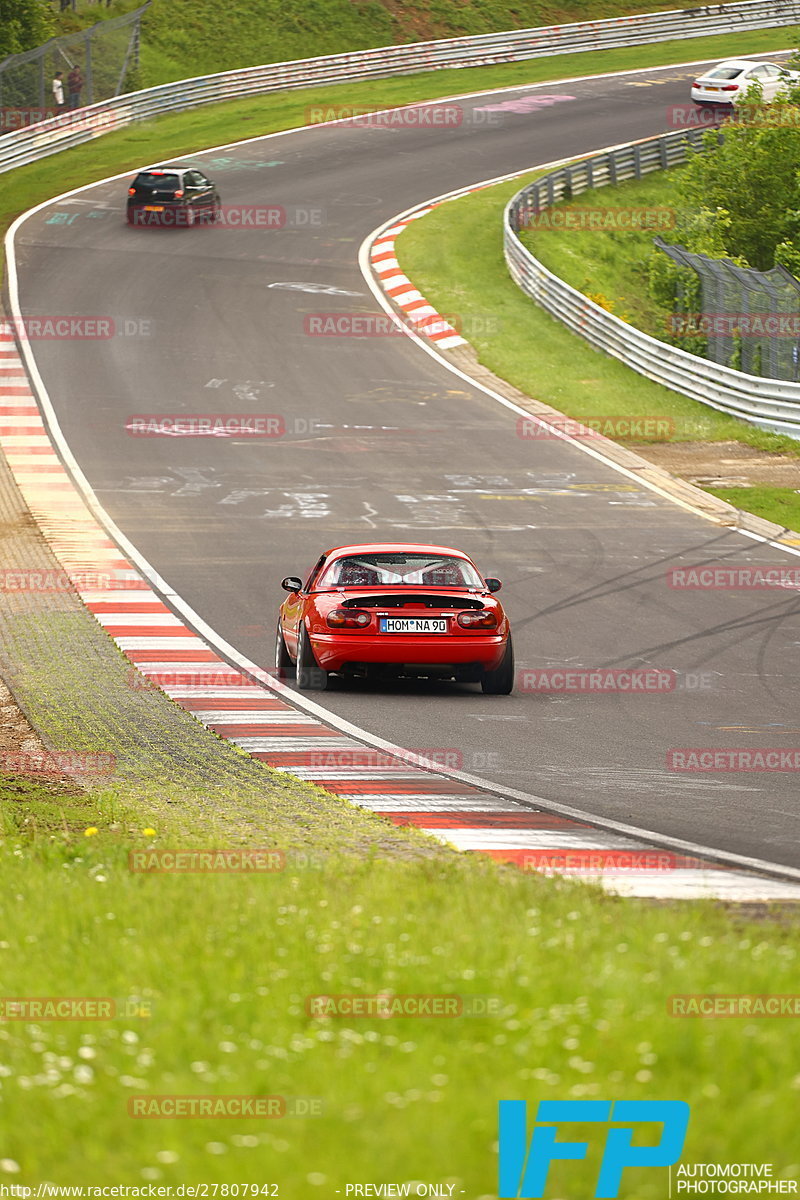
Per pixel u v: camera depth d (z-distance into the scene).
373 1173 13.61
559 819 35.00
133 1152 14.52
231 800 36.75
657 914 23.66
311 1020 18.19
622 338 133.25
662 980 18.64
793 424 112.06
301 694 52.16
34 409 114.62
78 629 62.22
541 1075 15.55
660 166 197.00
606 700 51.66
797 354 117.69
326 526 86.94
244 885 25.75
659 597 70.94
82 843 31.08
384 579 53.59
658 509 93.31
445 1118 14.52
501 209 178.00
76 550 79.38
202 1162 13.98
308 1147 14.20
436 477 100.38
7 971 20.84
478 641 51.16
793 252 154.00
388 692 53.28
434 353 135.00
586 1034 16.86
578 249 168.50
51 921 23.33
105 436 108.12
